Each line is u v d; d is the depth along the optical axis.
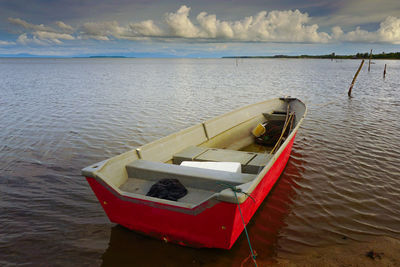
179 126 11.14
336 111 13.87
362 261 3.58
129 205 3.55
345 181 5.97
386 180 6.00
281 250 3.81
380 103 16.14
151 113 13.61
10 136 9.38
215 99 18.17
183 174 4.00
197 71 57.03
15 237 4.09
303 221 4.53
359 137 9.27
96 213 4.75
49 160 7.19
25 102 16.47
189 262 3.54
